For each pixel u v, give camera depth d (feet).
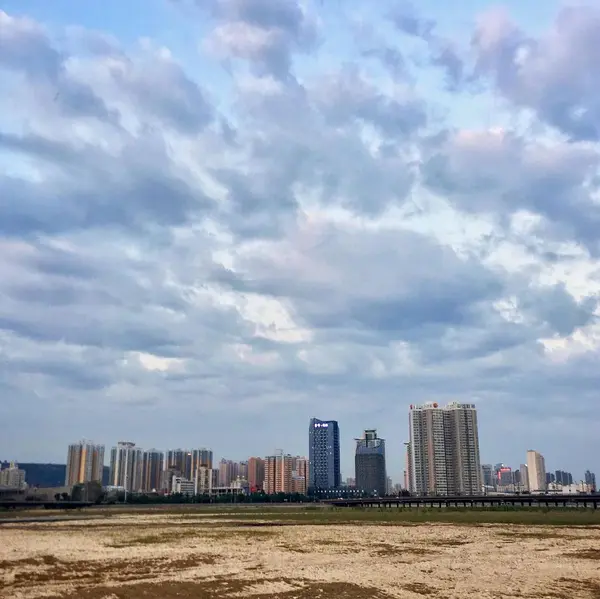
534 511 536.42
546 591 133.39
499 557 194.29
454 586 139.03
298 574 154.51
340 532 300.61
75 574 148.25
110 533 282.77
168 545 223.10
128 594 123.75
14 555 181.27
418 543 241.96
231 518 459.73
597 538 262.06
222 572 156.04
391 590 133.69
